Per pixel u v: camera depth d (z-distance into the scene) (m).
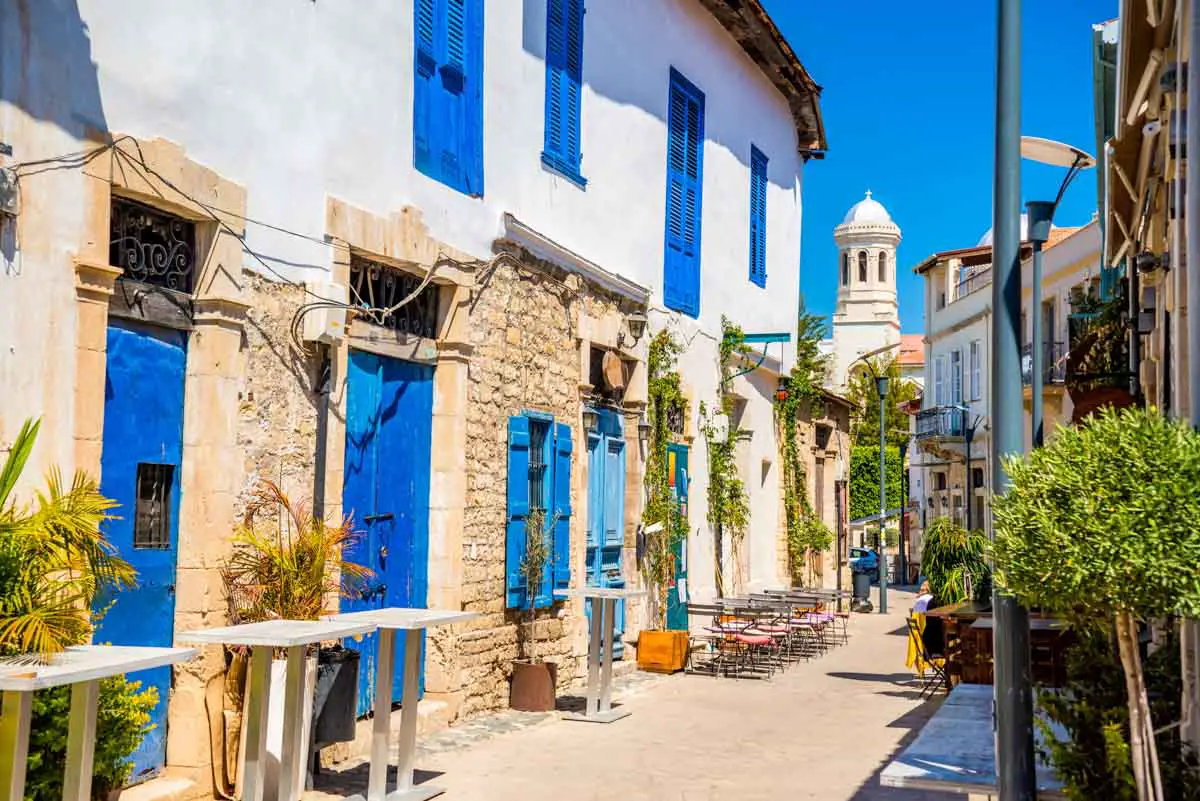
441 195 9.62
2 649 4.65
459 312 9.83
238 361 7.19
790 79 19.19
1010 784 5.12
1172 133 6.91
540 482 11.47
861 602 26.77
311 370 7.94
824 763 8.83
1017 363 5.30
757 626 14.73
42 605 4.84
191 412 6.95
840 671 14.44
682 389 15.30
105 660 4.52
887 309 62.72
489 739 9.32
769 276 19.38
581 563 12.20
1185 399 6.65
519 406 10.91
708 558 16.39
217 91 7.03
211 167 6.97
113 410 6.42
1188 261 5.57
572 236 12.38
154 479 6.77
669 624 14.85
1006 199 5.38
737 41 17.58
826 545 21.23
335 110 8.21
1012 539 4.46
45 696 5.00
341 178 8.29
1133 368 10.53
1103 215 11.78
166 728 6.77
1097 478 4.32
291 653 6.38
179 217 6.89
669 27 15.11
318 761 7.96
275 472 7.55
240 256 7.19
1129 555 4.16
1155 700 5.23
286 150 7.68
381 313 8.81
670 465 14.88
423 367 9.70
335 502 8.14
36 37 5.74
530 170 11.38
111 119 6.21
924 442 43.81
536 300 11.27
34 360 5.71
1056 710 5.23
